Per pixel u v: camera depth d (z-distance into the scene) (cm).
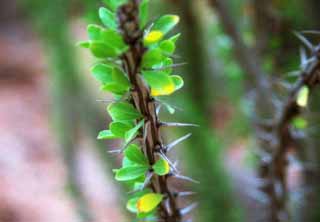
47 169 159
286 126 51
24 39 245
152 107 32
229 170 81
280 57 73
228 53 76
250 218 74
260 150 66
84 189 96
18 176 157
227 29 62
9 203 142
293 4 71
